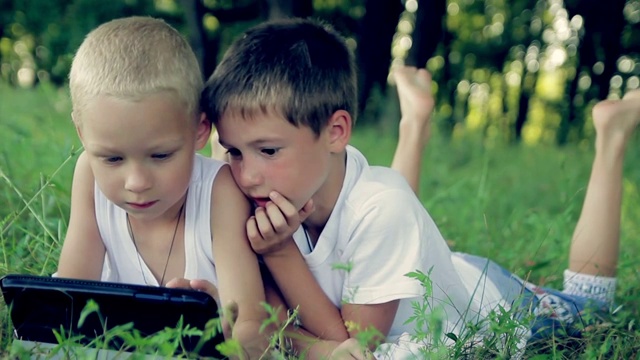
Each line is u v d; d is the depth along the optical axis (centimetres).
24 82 1560
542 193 714
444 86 2194
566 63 1969
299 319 266
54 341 216
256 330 241
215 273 265
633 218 564
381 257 263
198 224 261
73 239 270
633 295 312
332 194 267
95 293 206
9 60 2017
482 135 1279
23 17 1947
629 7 1777
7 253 297
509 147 1191
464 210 517
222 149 332
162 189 229
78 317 212
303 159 247
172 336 188
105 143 222
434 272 276
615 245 340
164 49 230
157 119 222
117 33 228
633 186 650
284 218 249
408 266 260
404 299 278
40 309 213
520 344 259
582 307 312
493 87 2323
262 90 239
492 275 318
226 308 219
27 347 216
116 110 219
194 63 241
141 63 223
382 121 1333
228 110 243
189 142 235
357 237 264
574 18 1830
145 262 269
